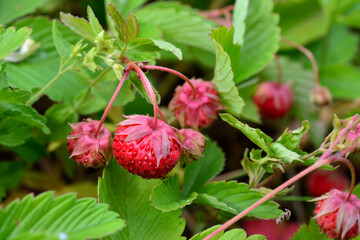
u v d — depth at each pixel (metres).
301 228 0.28
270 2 0.33
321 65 0.38
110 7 0.26
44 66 0.31
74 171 0.32
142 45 0.27
